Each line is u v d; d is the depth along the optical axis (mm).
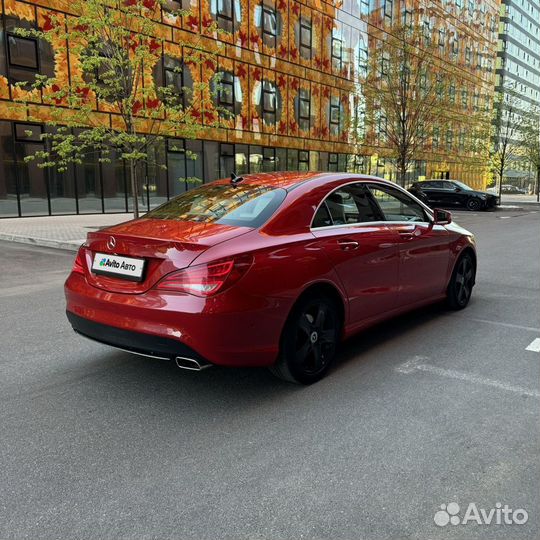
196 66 21484
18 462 2740
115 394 3615
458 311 5871
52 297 6684
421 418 3254
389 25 30922
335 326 3951
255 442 2955
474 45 43281
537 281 7730
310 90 27953
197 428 3121
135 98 13664
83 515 2312
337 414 3309
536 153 35406
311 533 2205
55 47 16688
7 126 16578
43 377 3916
